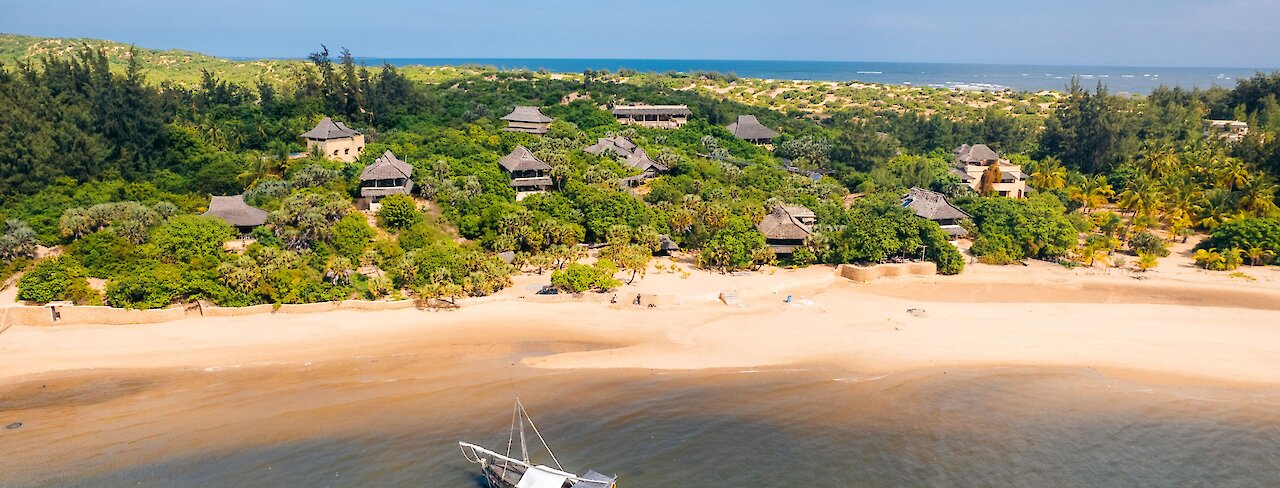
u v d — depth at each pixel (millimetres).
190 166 116312
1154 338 72250
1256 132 134375
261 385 61625
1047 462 51406
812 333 73375
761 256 91812
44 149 103688
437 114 159500
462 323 74250
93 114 116688
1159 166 128750
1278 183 122375
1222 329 74500
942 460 51531
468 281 79938
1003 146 172500
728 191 115125
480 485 48312
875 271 91938
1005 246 99188
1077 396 60812
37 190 100938
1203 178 124375
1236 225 100125
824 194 122438
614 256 88688
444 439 53719
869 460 51406
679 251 100438
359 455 51469
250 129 134750
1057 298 86250
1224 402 59812
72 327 71125
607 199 101562
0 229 86750
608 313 77750
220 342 68938
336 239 87875
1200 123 175500
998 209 105312
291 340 69750
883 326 75250
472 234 95938
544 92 192125
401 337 71125
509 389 61562
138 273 75875
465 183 105125
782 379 63906
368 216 99500
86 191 100562
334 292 77625
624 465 50625
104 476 48750
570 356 68000
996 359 67750
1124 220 121750
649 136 155125
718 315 77812
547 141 135875
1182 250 105500
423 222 95562
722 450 52531
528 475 47938
